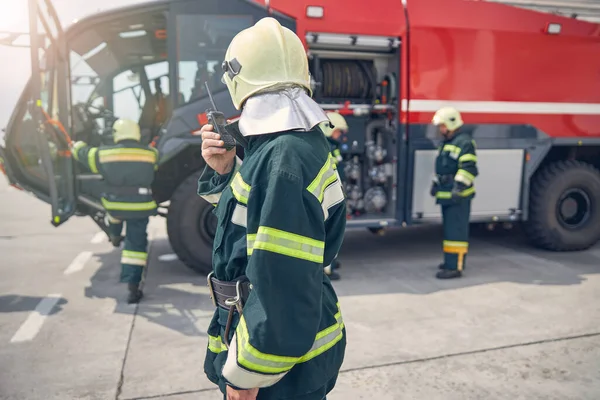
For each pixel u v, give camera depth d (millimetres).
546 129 5688
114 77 5238
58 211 4352
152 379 2977
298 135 1285
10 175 4840
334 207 1351
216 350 1534
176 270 5277
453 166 4785
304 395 1354
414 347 3375
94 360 3221
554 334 3576
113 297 4414
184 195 4797
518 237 6906
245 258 1324
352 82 5238
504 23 5445
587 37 5707
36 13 4039
